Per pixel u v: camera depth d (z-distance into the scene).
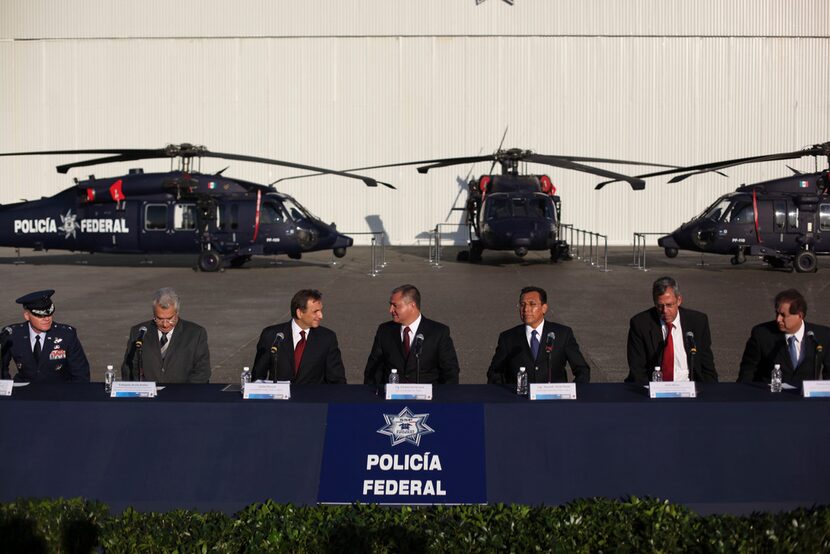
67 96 36.31
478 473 4.95
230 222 24.64
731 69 35.66
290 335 7.09
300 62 35.94
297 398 5.44
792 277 23.08
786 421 5.16
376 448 5.07
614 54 35.62
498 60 35.72
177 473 4.99
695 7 35.44
